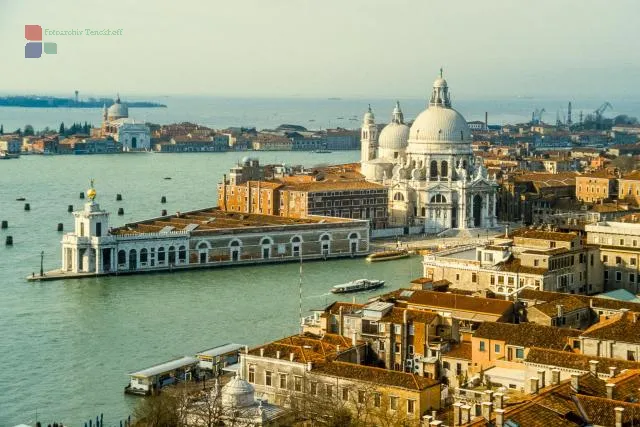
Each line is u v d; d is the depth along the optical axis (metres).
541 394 199.62
